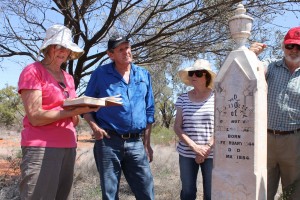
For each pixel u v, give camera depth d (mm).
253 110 3678
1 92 28562
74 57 4094
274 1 6344
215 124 3910
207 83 4902
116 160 4469
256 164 3680
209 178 4641
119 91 4484
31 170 3559
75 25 6793
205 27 6926
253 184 3672
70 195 3961
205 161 4691
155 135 24281
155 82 13836
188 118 4848
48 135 3641
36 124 3561
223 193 3840
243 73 3725
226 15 6344
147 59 7855
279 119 4508
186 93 5062
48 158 3605
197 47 7133
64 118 3594
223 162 3852
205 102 4855
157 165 11031
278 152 4566
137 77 4625
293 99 4461
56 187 3682
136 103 4539
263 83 3799
